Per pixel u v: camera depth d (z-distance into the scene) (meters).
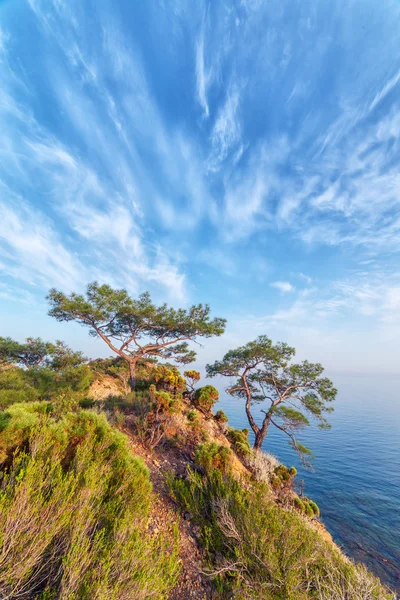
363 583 3.52
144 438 7.45
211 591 3.23
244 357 16.48
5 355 19.03
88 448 3.92
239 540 3.96
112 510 3.07
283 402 16.70
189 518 4.55
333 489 28.33
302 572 3.69
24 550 2.01
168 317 16.36
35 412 4.42
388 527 19.20
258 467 9.95
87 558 2.15
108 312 15.10
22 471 2.47
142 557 2.35
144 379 16.80
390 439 69.06
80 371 13.67
